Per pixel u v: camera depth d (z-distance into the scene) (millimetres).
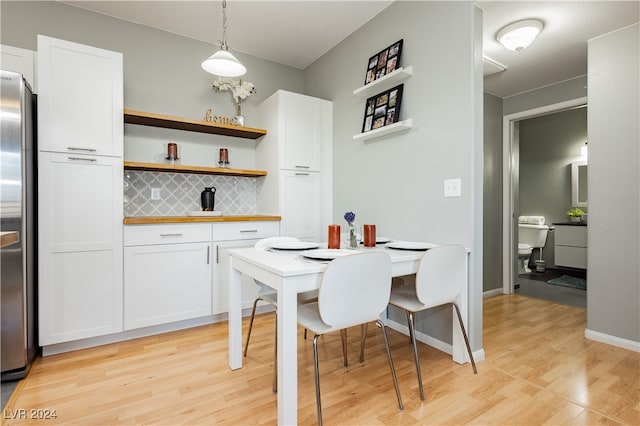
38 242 2031
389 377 1805
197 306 2561
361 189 2891
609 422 1428
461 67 2043
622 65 2285
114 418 1450
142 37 2869
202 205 2916
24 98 1849
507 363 1988
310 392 1654
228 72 2414
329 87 3338
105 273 2225
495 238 3715
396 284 2262
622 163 2266
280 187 3008
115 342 2293
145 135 2869
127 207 2783
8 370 1765
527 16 2246
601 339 2332
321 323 1500
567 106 3293
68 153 2117
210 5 2615
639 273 2182
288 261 1560
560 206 4945
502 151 3799
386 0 2549
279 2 2586
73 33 2588
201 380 1772
